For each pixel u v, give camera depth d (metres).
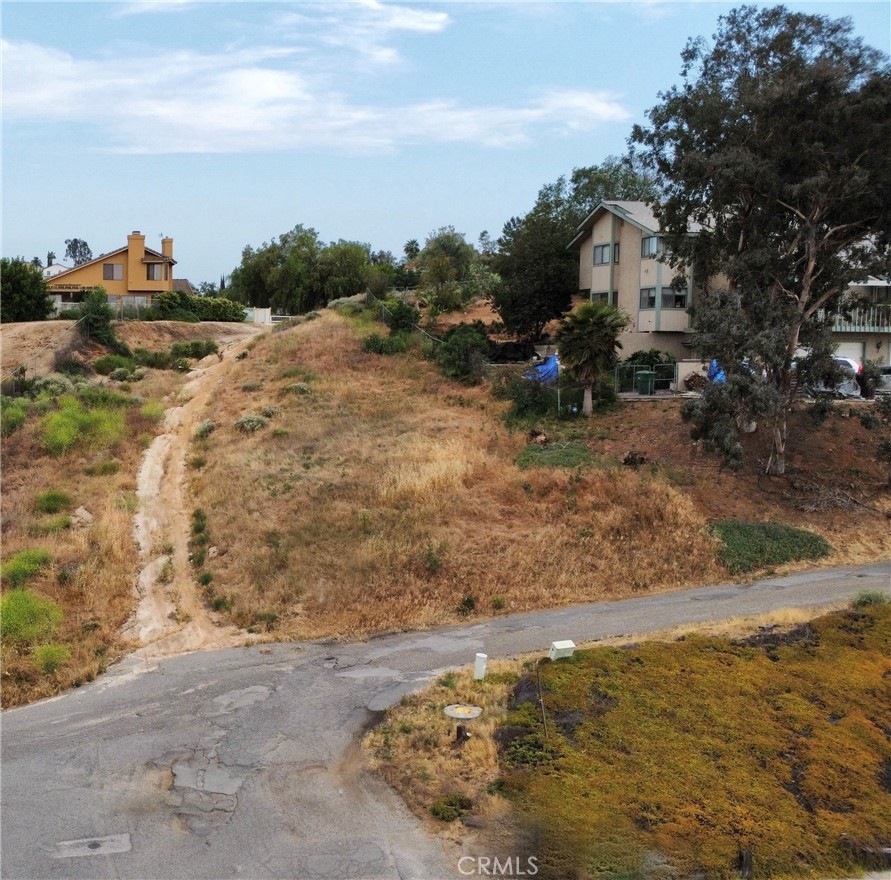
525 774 11.63
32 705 14.42
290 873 9.73
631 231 38.94
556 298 41.72
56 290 59.25
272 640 17.05
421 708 13.69
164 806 11.13
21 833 10.48
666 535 21.30
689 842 10.32
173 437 28.53
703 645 15.84
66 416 28.16
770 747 12.53
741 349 21.94
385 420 28.70
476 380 32.75
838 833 10.75
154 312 46.78
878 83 21.25
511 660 15.64
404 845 10.28
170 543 21.03
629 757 12.12
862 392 32.41
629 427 27.62
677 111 24.86
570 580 19.67
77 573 18.91
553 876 9.71
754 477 24.75
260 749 12.62
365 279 56.12
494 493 22.52
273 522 21.27
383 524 20.66
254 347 39.12
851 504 23.92
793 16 23.64
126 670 15.73
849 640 16.16
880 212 22.89
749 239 25.42
